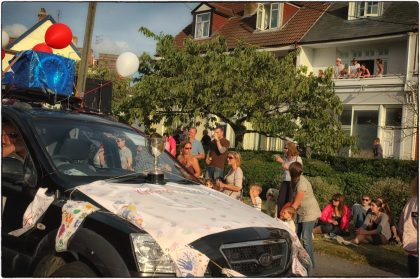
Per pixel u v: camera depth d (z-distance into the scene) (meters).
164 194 4.05
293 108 15.48
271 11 26.39
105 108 10.47
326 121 15.00
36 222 3.89
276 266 3.80
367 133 20.89
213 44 16.05
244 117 15.94
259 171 13.88
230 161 8.69
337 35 22.78
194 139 10.80
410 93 19.08
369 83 20.69
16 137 4.46
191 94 14.56
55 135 4.47
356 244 8.52
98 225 3.53
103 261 3.38
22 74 6.21
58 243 3.60
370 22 22.44
